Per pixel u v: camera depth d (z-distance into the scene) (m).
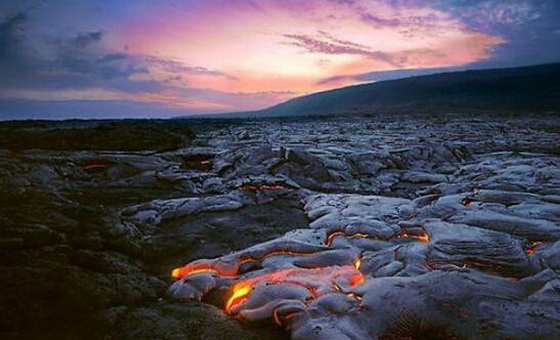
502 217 6.65
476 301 4.03
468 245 5.44
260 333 4.08
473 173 11.77
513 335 3.64
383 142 18.52
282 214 8.43
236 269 5.55
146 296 4.77
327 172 11.87
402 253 5.45
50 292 4.18
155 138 17.05
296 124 37.22
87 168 11.10
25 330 3.83
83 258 4.84
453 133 24.61
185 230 7.32
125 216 7.74
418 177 12.10
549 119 38.78
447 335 3.78
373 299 4.19
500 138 21.16
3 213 5.39
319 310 4.16
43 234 4.97
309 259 5.62
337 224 6.93
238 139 20.77
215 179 10.95
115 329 4.04
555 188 8.76
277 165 11.93
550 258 5.11
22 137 15.73
